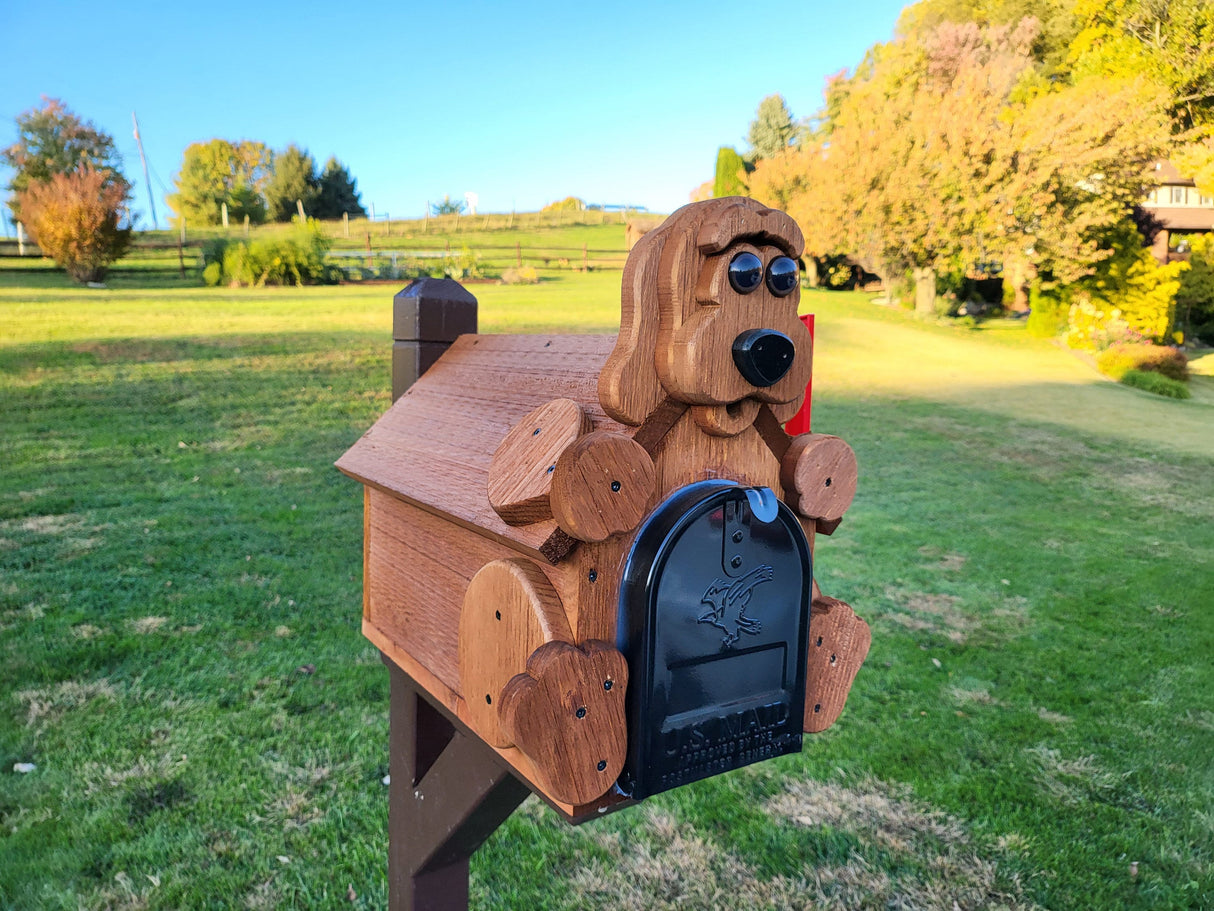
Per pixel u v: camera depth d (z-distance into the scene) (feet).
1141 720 12.28
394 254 54.80
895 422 32.96
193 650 12.37
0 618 12.81
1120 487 26.55
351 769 9.67
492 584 2.83
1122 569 19.22
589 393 2.97
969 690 13.00
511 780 3.47
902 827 9.30
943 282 64.44
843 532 20.98
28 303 30.14
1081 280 57.36
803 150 69.72
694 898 7.93
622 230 90.48
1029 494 25.31
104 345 27.14
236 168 86.63
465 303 4.53
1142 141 54.29
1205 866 8.91
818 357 44.39
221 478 19.53
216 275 41.63
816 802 9.70
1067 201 56.13
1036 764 10.87
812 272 75.15
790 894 8.05
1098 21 63.26
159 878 7.76
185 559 15.40
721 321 2.54
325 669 12.07
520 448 2.80
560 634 2.54
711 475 2.84
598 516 2.38
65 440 20.35
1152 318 57.72
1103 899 8.27
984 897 8.20
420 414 4.02
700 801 9.59
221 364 27.30
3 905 7.34
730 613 2.80
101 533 16.15
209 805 8.89
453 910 4.62
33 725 10.26
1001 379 42.96
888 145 58.34
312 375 27.53
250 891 7.64
